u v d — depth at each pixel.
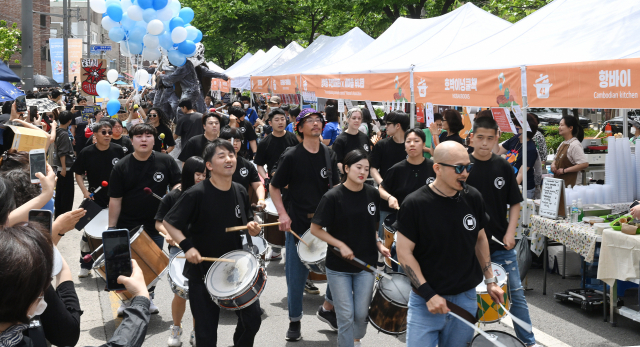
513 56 6.81
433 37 10.03
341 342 4.33
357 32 14.45
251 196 7.86
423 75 8.13
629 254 5.20
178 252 5.06
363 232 4.35
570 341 5.20
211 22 32.09
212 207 4.15
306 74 12.45
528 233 6.75
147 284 4.88
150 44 10.98
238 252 4.21
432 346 3.52
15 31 40.03
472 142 4.77
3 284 1.76
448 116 6.74
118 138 8.11
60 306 2.40
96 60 17.02
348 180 4.37
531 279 7.18
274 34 31.84
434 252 3.49
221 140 4.17
